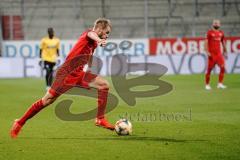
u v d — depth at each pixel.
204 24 99.31
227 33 98.94
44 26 99.31
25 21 98.94
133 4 101.00
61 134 30.88
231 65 89.12
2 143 27.91
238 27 99.00
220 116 38.44
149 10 100.50
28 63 89.31
